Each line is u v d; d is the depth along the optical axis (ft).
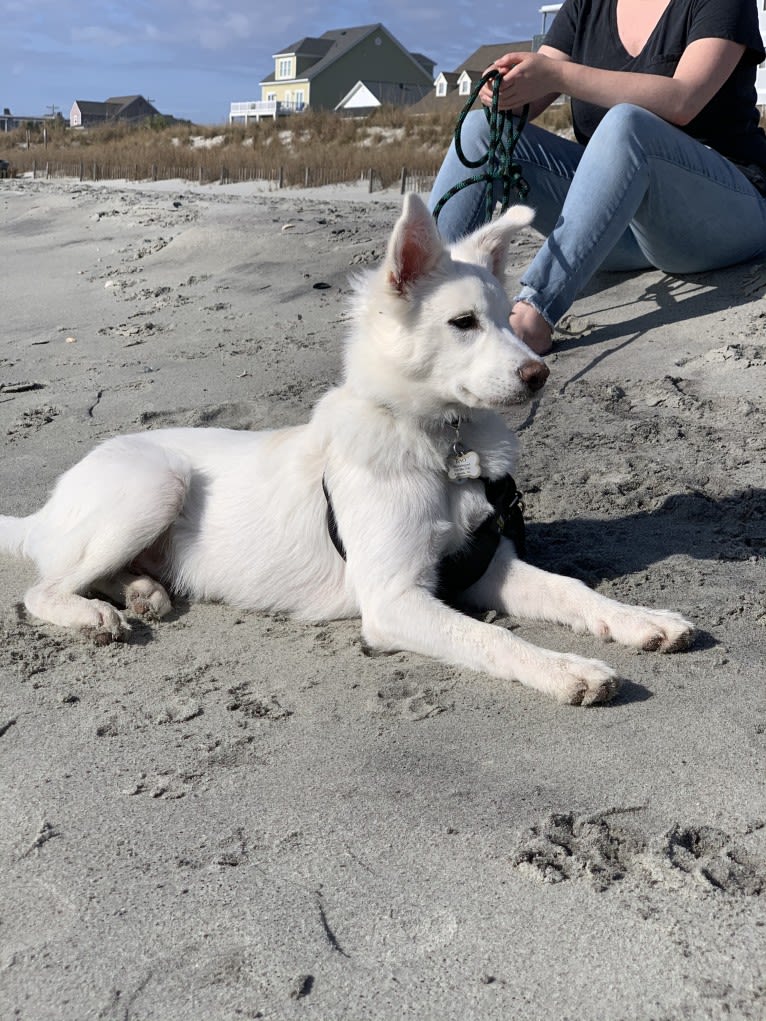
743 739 2.90
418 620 3.57
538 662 3.29
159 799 2.79
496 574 4.00
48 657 3.78
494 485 3.89
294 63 87.76
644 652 3.53
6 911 2.36
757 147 6.87
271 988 2.07
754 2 6.31
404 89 88.22
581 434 5.76
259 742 3.09
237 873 2.44
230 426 6.36
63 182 30.68
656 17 6.55
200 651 3.82
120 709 3.34
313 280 9.86
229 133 39.27
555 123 28.66
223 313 9.20
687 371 6.34
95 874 2.47
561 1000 2.01
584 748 2.93
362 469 3.80
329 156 28.76
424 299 3.74
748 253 7.19
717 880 2.33
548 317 6.33
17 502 5.33
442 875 2.40
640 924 2.20
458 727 3.11
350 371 3.96
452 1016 1.98
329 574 4.08
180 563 4.35
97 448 4.56
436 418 3.81
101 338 8.90
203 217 14.16
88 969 2.16
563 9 7.13
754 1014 1.94
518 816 2.61
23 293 11.23
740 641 3.56
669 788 2.69
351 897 2.34
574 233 6.17
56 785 2.88
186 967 2.15
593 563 4.31
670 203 6.37
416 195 3.70
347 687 3.45
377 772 2.87
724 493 4.94
